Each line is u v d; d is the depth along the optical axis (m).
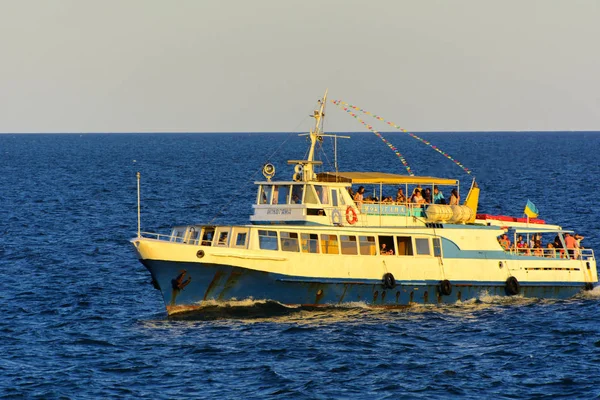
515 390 157.88
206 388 157.38
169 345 183.00
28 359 173.62
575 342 187.88
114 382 160.50
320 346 182.12
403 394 155.12
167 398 152.50
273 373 164.75
